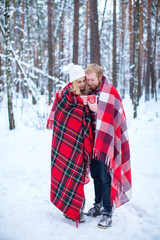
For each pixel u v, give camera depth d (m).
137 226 2.19
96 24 10.27
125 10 20.22
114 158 2.17
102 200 2.45
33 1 17.44
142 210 2.48
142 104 16.30
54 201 2.33
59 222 2.28
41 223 2.24
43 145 5.48
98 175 2.39
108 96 2.15
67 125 2.25
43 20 18.94
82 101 2.22
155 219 2.28
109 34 23.25
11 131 7.06
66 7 17.36
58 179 2.30
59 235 2.03
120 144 2.17
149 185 3.12
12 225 2.19
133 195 2.83
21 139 6.08
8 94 7.26
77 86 2.26
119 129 2.17
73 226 2.21
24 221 2.27
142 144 5.46
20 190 3.04
